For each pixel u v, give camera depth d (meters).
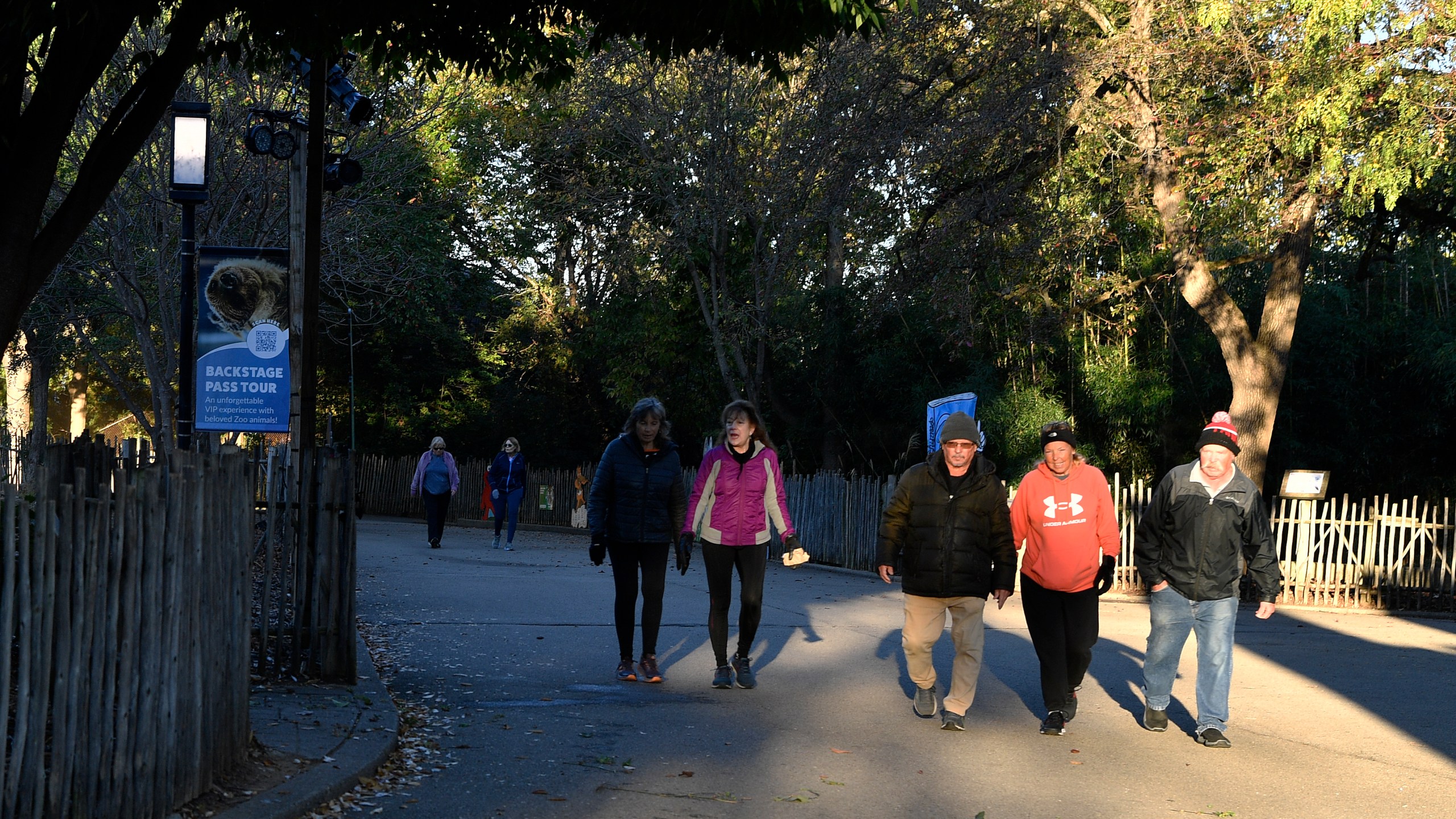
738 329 24.28
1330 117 13.91
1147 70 15.91
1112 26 17.33
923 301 20.48
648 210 24.20
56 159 6.28
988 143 17.88
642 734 6.71
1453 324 19.91
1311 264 22.73
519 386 37.50
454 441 38.41
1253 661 10.30
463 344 38.50
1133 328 20.81
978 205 18.19
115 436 48.69
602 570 16.55
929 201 19.62
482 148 31.02
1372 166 13.85
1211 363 20.75
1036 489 7.09
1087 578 7.02
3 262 6.11
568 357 35.75
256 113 13.13
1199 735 6.95
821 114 20.02
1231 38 15.41
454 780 5.64
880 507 17.78
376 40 8.14
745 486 8.15
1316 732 7.38
